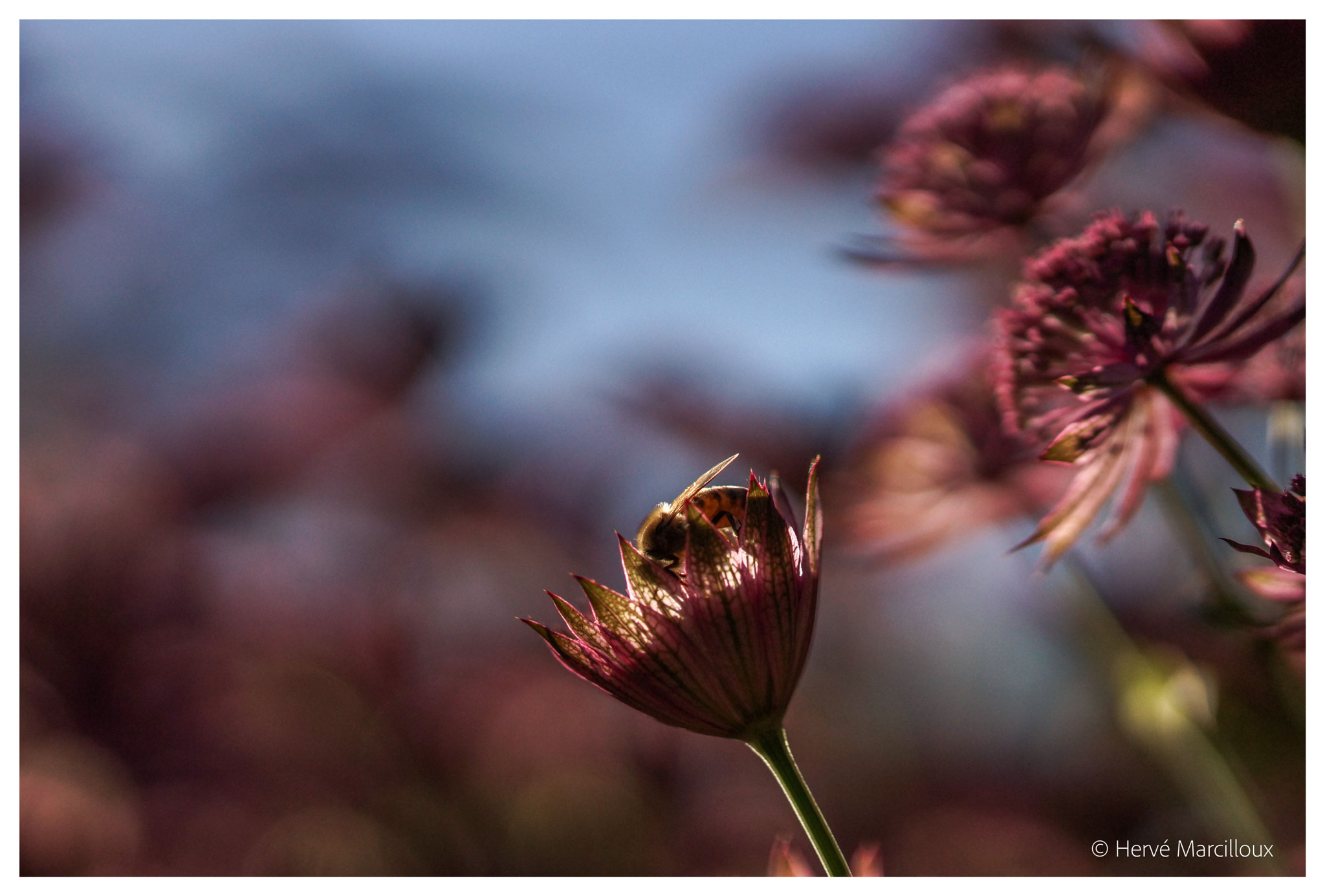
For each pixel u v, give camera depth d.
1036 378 0.33
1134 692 0.40
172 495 0.61
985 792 0.60
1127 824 0.54
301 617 0.61
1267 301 0.32
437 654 0.63
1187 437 0.38
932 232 0.38
